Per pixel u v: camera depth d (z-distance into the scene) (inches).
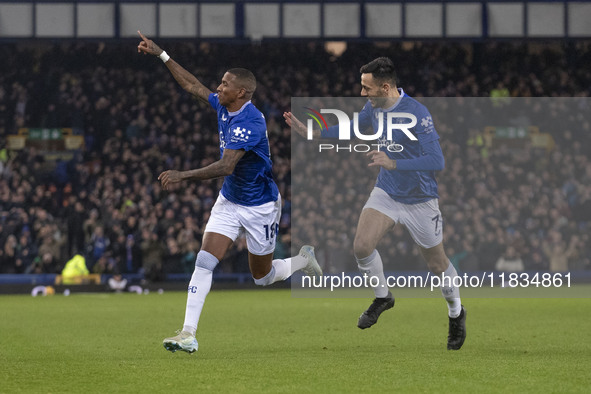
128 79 2095.2
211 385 438.3
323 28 1921.8
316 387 430.0
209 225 560.7
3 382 454.0
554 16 1927.9
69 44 2101.4
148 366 516.4
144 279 1657.2
